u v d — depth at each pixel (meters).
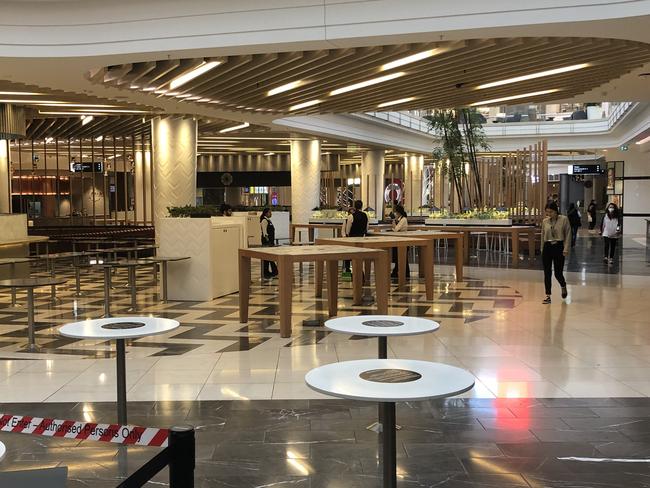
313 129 20.50
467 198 25.38
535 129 29.77
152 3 9.44
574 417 4.52
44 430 2.32
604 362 6.11
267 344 6.97
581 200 36.84
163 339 7.28
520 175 20.41
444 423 4.40
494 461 3.75
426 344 6.93
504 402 4.87
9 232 12.66
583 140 29.67
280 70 11.20
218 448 3.95
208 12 9.29
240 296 8.40
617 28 8.35
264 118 16.83
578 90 13.92
